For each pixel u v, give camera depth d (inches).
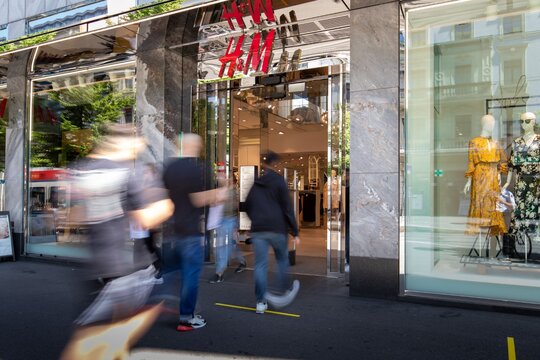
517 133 224.8
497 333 171.8
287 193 206.2
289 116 368.2
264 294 200.4
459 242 221.9
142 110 315.9
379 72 225.9
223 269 267.9
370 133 226.7
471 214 224.8
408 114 231.0
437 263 221.0
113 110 339.6
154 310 183.3
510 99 226.1
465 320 188.7
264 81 305.9
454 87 233.0
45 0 358.6
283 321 187.9
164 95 308.0
